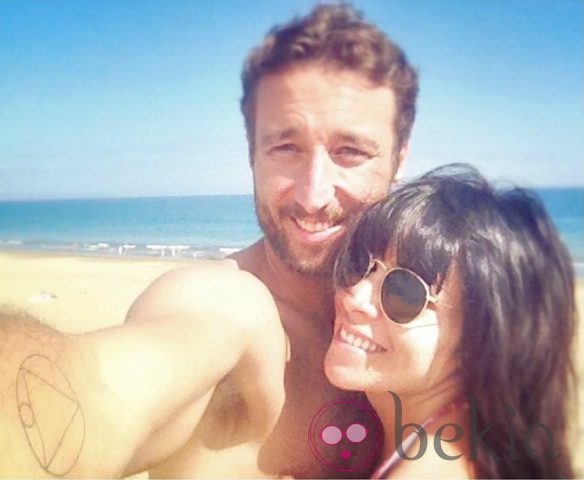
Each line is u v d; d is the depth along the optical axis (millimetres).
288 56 556
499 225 558
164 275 570
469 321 570
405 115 567
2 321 458
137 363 455
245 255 602
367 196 583
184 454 616
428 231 560
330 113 563
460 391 593
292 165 583
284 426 625
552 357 576
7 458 417
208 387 532
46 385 428
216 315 542
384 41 549
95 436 425
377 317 588
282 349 601
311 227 587
